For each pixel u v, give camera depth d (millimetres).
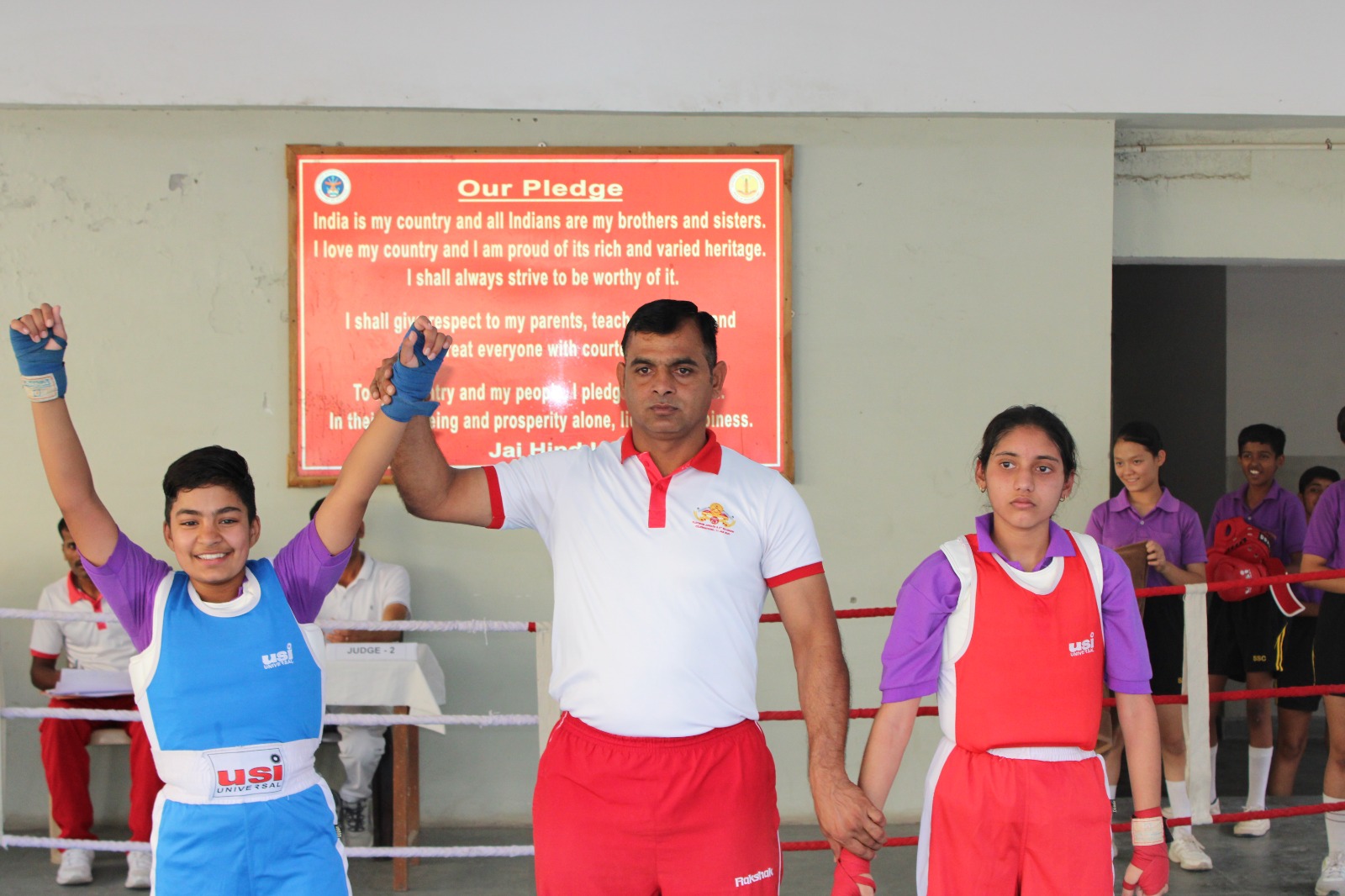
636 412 2049
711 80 4586
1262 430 5113
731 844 1947
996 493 2162
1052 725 2078
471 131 4621
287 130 4602
